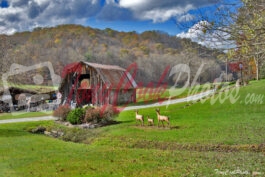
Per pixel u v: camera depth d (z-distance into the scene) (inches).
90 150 640.4
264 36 291.0
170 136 726.5
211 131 750.5
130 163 509.7
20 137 837.8
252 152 568.4
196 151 603.8
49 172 463.8
